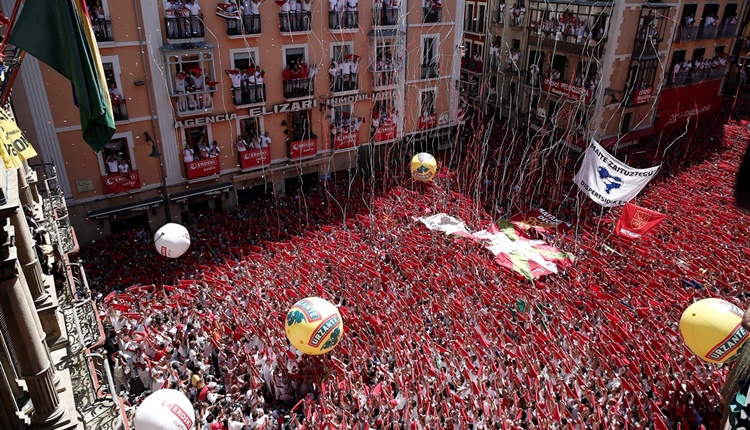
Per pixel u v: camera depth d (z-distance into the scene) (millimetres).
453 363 17609
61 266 15586
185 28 26641
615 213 30078
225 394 17156
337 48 32250
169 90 27156
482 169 35969
